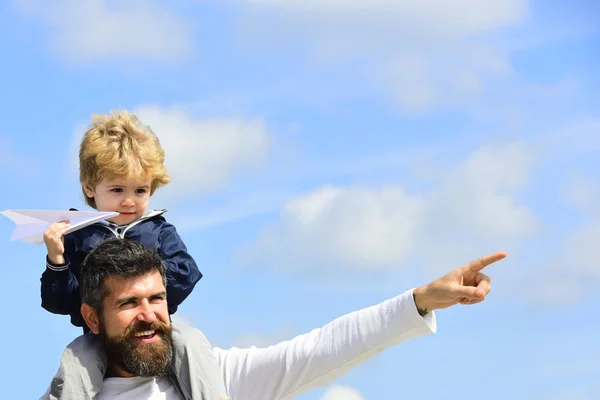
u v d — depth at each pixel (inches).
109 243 175.6
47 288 181.0
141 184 203.8
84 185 208.8
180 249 203.0
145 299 171.8
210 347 181.8
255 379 184.7
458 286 166.2
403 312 173.5
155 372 169.6
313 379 181.2
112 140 203.3
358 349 177.0
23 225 183.3
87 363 170.9
